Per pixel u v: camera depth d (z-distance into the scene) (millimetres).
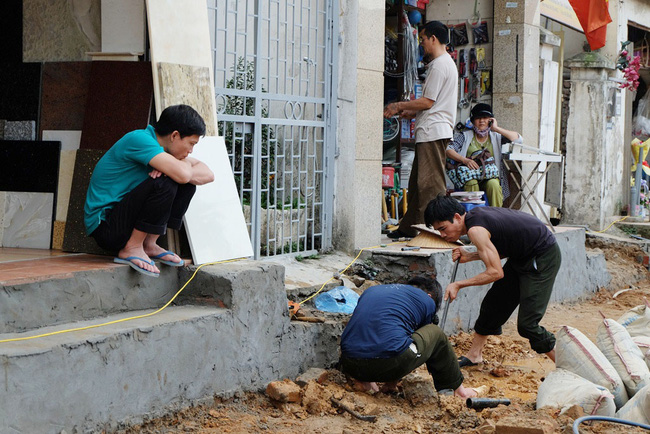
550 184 11750
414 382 6062
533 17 12453
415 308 6223
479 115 10852
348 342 6121
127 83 6281
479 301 9180
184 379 5418
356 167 9023
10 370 4250
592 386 5734
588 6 13359
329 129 8711
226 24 7363
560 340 6324
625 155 15992
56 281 5180
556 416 5562
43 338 4703
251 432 5270
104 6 6441
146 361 5113
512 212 6914
